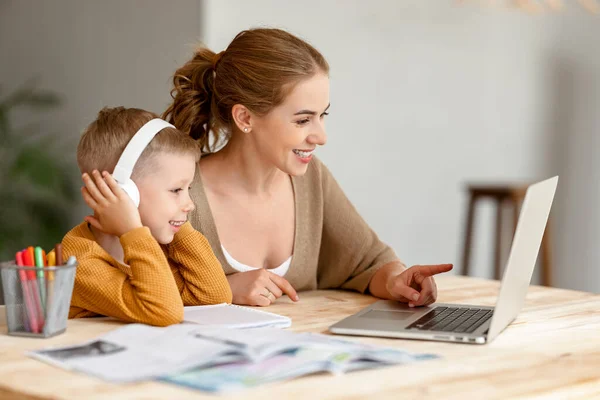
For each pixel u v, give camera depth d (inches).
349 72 172.6
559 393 44.9
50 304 53.7
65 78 174.6
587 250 232.5
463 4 195.2
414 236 190.2
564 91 221.8
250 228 76.9
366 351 47.1
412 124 186.5
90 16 168.6
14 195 178.1
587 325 62.6
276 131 70.9
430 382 44.4
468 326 58.7
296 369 43.5
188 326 54.8
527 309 68.8
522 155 212.8
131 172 60.7
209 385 40.9
